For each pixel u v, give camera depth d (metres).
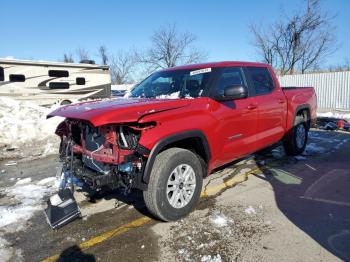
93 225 3.95
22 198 4.88
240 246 3.36
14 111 10.13
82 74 16.81
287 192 4.80
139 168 3.55
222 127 4.41
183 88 4.63
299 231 3.63
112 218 4.12
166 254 3.28
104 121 3.33
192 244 3.43
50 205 3.89
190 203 4.02
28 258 3.31
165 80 5.02
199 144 4.16
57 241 3.62
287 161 6.44
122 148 3.57
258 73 5.57
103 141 3.75
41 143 8.86
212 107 4.30
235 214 4.08
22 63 14.79
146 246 3.44
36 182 5.69
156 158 3.73
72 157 4.06
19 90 14.80
